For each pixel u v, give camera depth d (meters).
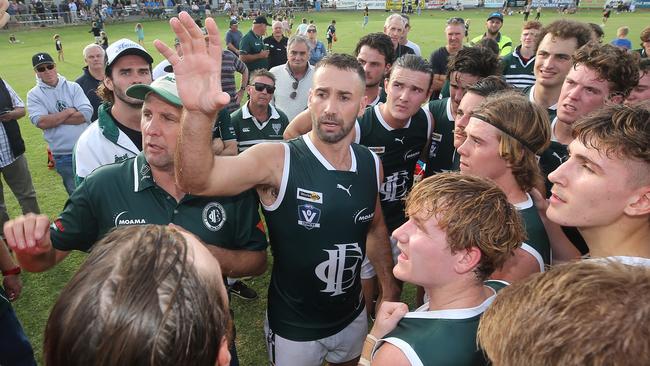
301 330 2.26
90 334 0.63
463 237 1.24
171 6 46.69
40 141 8.33
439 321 1.27
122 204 1.92
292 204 2.05
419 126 3.29
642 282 0.73
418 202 1.33
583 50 2.55
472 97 2.47
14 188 4.82
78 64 17.78
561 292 0.77
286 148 2.06
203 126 1.53
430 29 30.94
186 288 0.70
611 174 1.36
